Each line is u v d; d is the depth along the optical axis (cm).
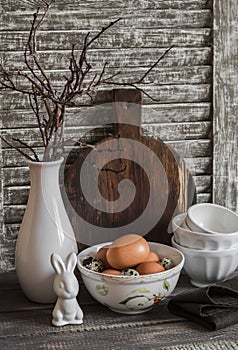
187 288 177
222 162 193
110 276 153
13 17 176
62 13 178
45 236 163
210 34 186
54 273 164
